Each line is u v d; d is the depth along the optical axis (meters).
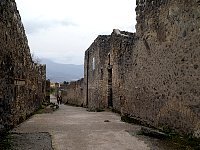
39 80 17.52
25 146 6.10
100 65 17.86
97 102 18.72
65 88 37.59
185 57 6.68
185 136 6.53
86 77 23.33
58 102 32.09
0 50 6.98
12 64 8.51
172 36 7.29
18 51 9.58
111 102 16.16
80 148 6.06
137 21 9.84
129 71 10.90
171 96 7.31
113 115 13.09
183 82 6.75
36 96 15.58
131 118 10.23
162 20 7.86
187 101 6.55
